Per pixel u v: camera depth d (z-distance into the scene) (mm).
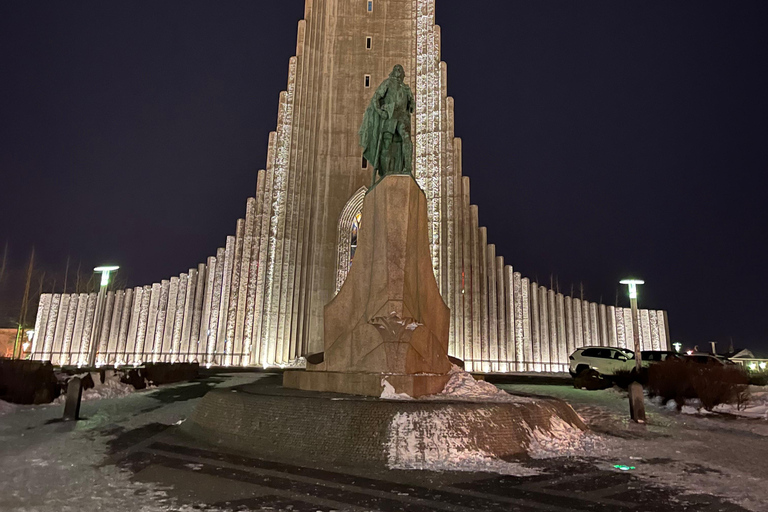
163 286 41000
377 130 14555
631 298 23875
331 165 40375
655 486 7398
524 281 41688
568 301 43594
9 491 6688
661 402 16594
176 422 12648
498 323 40656
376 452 8531
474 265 39688
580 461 8891
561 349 42344
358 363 11867
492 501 6645
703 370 16594
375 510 6238
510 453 9016
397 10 42938
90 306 42750
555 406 11000
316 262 39062
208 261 40125
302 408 9500
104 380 18188
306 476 7684
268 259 38500
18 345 43750
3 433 10992
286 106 40531
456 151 40688
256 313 37500
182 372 22875
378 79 41750
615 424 12953
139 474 7699
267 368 34188
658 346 45188
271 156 39875
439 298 13500
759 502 6676
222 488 7023
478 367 38500
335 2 42906
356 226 41469
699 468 8516
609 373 23953
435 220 39812
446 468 8188
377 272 12062
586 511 6293
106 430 11406
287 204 38781
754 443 10789
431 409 9031
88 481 7258
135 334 40844
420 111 41469
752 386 22406
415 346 11430
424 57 42031
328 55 42062
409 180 12266
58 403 15414
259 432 9562
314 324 38000
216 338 38656
